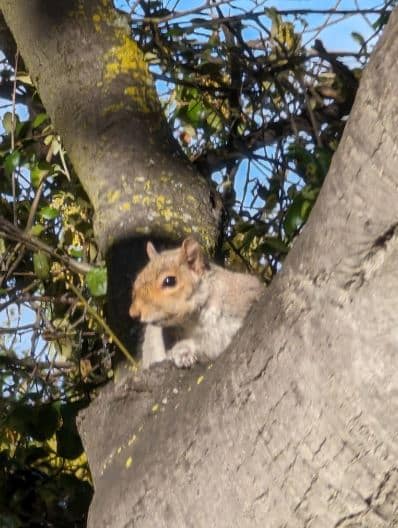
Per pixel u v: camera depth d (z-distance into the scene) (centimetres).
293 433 276
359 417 265
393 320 258
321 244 266
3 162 667
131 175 518
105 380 655
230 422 290
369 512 274
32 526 619
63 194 665
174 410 321
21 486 625
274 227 670
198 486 298
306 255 271
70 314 681
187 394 318
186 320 517
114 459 338
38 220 703
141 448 324
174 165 529
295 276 274
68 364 705
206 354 507
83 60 561
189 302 512
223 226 542
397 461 265
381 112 243
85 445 369
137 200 511
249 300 531
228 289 529
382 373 260
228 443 291
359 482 271
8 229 603
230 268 686
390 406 261
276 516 285
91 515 330
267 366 280
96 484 346
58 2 575
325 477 274
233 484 290
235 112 730
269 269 670
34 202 640
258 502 286
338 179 259
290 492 281
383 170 248
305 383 272
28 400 642
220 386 295
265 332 282
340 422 268
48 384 655
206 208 529
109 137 532
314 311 269
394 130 243
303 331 272
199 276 521
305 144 677
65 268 649
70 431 602
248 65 738
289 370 275
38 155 698
